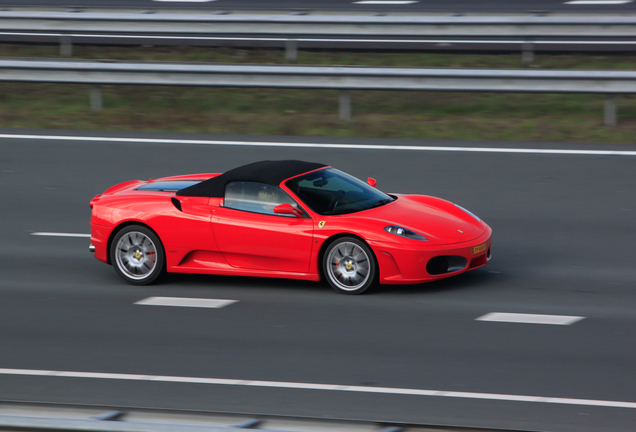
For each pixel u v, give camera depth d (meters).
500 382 13.11
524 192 25.12
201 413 10.64
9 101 38.34
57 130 33.53
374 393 12.80
